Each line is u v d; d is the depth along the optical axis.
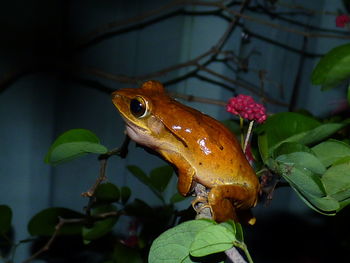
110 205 0.30
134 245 0.32
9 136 0.36
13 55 0.34
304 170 0.17
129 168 0.30
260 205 0.42
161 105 0.19
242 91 0.40
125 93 0.19
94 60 0.37
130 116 0.19
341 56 0.21
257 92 0.39
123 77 0.36
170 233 0.15
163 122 0.18
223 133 0.19
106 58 0.37
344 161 0.18
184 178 0.19
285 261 0.43
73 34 0.36
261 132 0.22
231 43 0.39
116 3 0.37
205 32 0.38
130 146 0.39
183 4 0.37
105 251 0.40
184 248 0.15
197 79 0.39
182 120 0.19
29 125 0.36
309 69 0.43
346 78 0.21
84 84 0.37
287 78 0.41
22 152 0.36
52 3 0.35
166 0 0.38
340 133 0.25
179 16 0.38
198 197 0.18
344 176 0.18
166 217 0.31
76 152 0.18
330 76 0.22
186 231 0.15
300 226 0.43
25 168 0.36
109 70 0.37
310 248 0.43
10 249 0.37
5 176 0.36
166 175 0.30
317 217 0.43
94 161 0.39
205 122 0.19
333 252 0.43
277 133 0.21
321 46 0.42
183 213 0.24
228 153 0.19
